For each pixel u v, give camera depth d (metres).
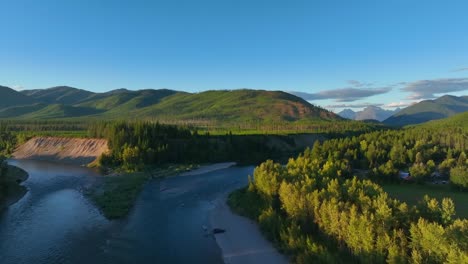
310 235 56.44
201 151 173.88
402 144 172.00
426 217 48.66
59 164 160.38
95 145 172.88
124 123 181.25
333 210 52.22
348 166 127.94
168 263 54.44
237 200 88.31
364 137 192.25
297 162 100.81
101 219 74.88
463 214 76.44
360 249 46.69
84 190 101.25
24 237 63.44
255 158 183.75
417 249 41.78
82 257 55.62
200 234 67.06
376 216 47.84
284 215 67.50
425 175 118.62
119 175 127.88
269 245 60.62
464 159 138.62
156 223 73.38
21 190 97.94
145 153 153.00
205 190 106.69
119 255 56.78
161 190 106.31
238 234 66.56
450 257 36.94
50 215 76.81
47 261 53.88
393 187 113.62
